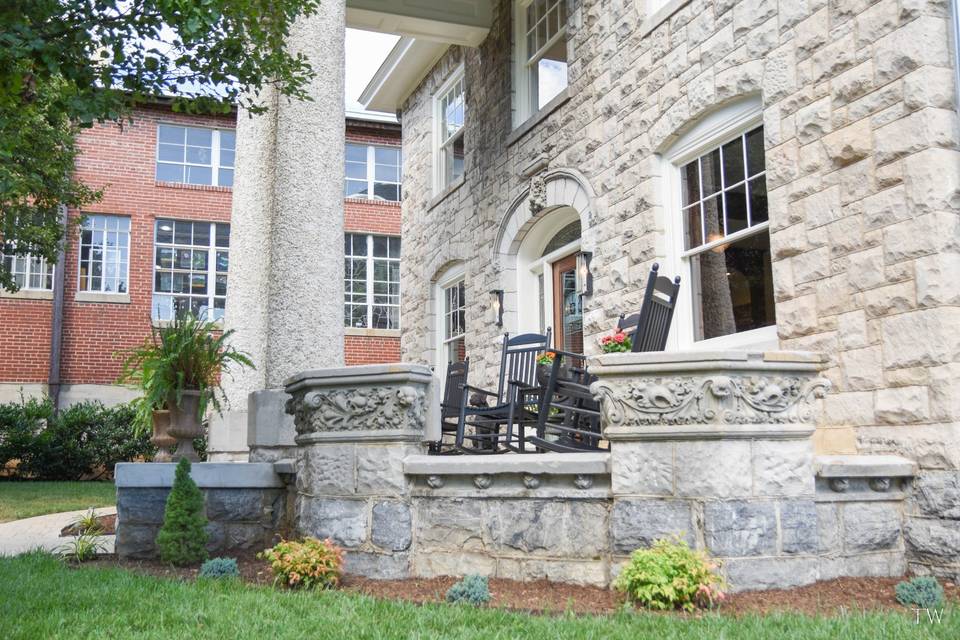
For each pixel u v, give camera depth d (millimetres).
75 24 4715
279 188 6871
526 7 11641
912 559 5000
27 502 10609
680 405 4543
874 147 5750
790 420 4621
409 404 5121
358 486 5188
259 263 7574
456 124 13969
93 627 3775
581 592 4570
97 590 4598
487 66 12367
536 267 11273
